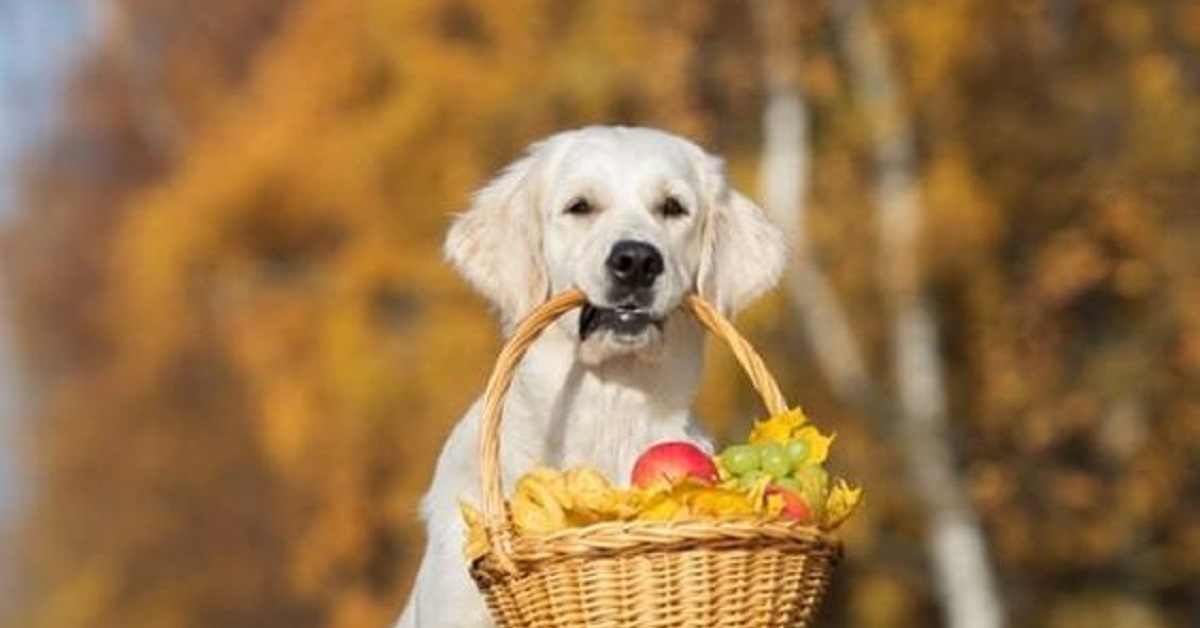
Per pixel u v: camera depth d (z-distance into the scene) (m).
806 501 6.48
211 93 31.72
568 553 6.22
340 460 22.14
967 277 20.81
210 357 30.06
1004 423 20.89
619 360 7.63
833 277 20.61
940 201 20.44
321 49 23.86
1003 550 20.72
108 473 34.38
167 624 33.09
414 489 21.27
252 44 31.59
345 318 21.98
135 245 26.59
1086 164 20.98
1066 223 21.05
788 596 6.32
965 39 20.70
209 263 25.00
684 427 7.77
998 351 20.86
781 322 20.44
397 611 21.67
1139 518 20.50
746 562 6.23
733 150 20.94
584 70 20.72
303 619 32.09
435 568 7.61
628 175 7.72
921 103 20.81
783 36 20.20
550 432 7.70
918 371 20.16
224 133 25.72
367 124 22.59
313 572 22.73
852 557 20.22
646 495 6.28
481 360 21.23
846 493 6.64
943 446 20.02
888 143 20.41
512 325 8.01
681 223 7.79
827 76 20.27
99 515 34.41
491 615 7.42
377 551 22.39
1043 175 21.05
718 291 7.95
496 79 21.34
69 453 35.22
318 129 24.06
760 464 6.61
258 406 24.42
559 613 6.27
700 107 20.84
